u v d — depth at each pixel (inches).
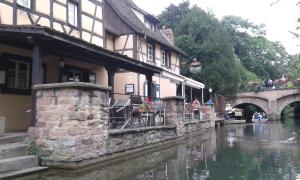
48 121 288.7
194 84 873.5
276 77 2679.6
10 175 244.4
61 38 346.9
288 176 263.4
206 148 446.0
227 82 1427.2
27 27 320.2
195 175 268.1
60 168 279.7
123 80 783.1
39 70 331.3
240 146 468.1
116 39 823.7
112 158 338.6
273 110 1594.5
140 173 275.3
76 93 283.9
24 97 440.5
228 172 280.4
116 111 408.8
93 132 304.2
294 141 537.0
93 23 576.4
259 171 284.5
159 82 920.3
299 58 1219.9
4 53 411.8
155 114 526.6
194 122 724.7
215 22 1478.8
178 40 1421.0
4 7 397.7
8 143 297.4
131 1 997.2
